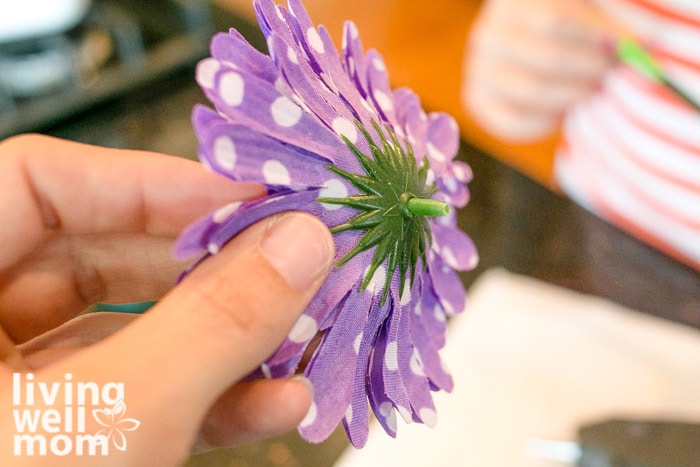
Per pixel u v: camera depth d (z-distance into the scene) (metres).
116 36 0.44
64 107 0.39
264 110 0.14
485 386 0.31
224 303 0.15
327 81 0.16
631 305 0.34
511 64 0.41
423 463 0.28
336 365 0.16
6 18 0.40
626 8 0.38
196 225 0.14
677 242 0.37
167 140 0.40
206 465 0.27
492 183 0.40
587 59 0.40
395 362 0.17
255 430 0.17
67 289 0.23
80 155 0.21
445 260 0.19
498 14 0.42
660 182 0.37
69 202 0.22
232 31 0.15
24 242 0.21
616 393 0.30
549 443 0.28
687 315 0.34
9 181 0.21
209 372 0.15
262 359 0.16
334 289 0.16
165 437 0.15
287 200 0.15
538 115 0.42
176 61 0.43
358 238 0.16
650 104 0.36
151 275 0.24
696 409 0.29
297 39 0.16
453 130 0.20
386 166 0.16
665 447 0.25
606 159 0.40
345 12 0.49
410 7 0.51
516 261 0.36
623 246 0.37
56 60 0.41
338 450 0.28
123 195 0.22
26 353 0.21
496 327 0.33
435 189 0.18
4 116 0.39
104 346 0.15
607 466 0.25
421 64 0.46
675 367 0.31
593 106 0.42
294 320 0.16
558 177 0.42
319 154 0.15
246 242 0.15
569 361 0.32
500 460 0.28
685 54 0.35
